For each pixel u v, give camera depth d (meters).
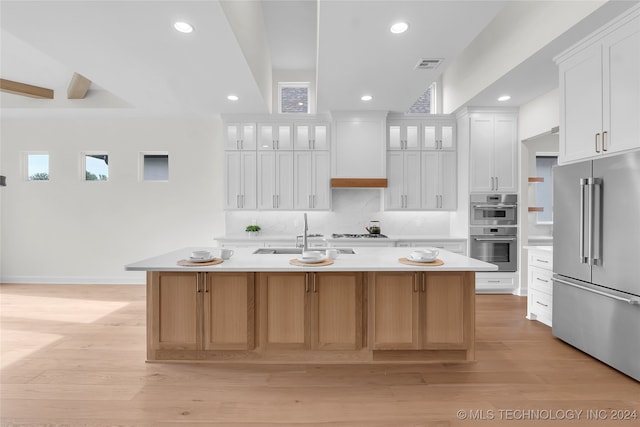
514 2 3.37
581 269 2.80
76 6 2.27
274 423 1.92
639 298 2.29
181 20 2.46
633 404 2.10
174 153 5.43
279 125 5.03
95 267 5.44
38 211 5.41
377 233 5.24
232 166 5.03
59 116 5.25
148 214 5.45
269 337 2.61
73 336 3.19
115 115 5.22
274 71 5.41
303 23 4.17
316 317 2.60
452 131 5.04
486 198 4.73
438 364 2.64
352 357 2.66
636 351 2.33
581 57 2.83
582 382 2.37
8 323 3.55
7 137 5.39
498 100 4.42
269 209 5.04
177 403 2.11
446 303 2.61
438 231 5.43
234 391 2.25
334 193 5.41
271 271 2.56
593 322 2.69
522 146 4.69
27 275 5.43
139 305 4.20
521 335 3.25
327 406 2.08
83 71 3.42
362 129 4.95
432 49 2.96
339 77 3.60
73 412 2.01
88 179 5.58
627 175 2.37
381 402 2.13
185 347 2.60
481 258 4.75
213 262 2.59
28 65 4.32
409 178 5.05
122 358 2.73
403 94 4.17
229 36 2.69
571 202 2.91
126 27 2.55
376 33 2.69
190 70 3.38
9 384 2.32
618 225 2.44
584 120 2.80
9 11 2.33
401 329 2.61
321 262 2.59
